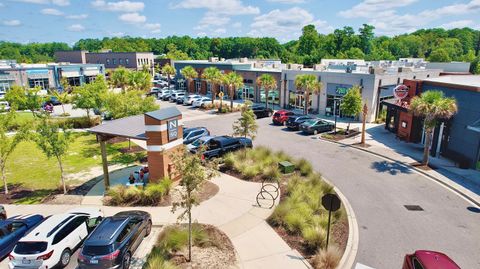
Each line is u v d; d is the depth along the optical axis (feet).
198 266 36.73
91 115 133.49
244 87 169.99
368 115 118.93
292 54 453.17
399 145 89.25
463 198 56.13
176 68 217.77
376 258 39.06
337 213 48.34
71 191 61.82
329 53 418.51
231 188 59.52
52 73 198.80
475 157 68.74
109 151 88.48
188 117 131.85
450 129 76.02
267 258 38.50
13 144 60.59
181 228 43.98
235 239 42.73
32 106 121.70
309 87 125.18
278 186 56.03
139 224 41.68
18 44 578.66
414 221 48.11
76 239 41.27
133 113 94.79
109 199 56.70
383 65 173.88
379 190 59.52
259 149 77.05
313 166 72.64
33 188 64.18
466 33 497.46
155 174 59.93
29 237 36.99
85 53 323.98
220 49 549.13
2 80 175.11
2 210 49.80
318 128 103.76
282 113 117.08
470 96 69.87
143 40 583.17
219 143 76.13
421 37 529.45
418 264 32.48
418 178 65.51
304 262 37.78
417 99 70.74
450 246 41.73
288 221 44.75
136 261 39.17
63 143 59.36
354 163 74.84
